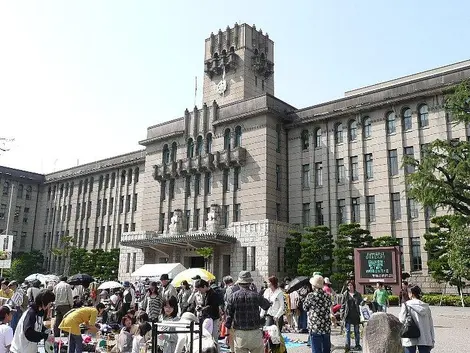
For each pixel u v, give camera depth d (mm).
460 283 29219
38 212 70438
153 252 46000
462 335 16312
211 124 46344
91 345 12797
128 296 20656
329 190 40281
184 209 46344
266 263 36188
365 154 39062
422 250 34250
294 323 18828
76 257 56438
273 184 41469
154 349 8711
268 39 56750
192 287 17688
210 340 9742
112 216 58531
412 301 8508
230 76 53375
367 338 3449
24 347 8008
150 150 51594
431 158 21484
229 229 39875
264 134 41938
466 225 21859
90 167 63750
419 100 36406
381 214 36906
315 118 41938
